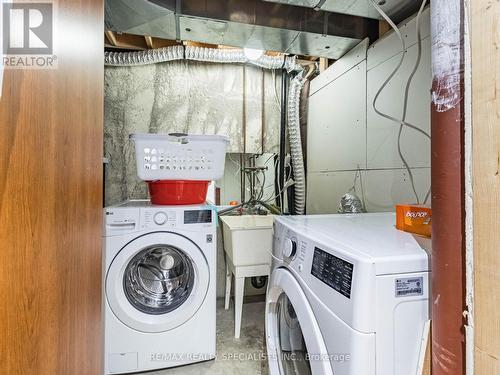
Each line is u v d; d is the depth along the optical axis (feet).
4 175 1.82
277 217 4.45
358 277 2.22
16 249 1.95
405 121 5.81
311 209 10.01
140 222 5.34
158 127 9.53
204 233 5.67
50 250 2.41
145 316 5.43
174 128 9.64
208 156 6.29
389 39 6.34
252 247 6.61
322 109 9.29
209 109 9.89
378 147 6.70
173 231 5.49
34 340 2.16
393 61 6.21
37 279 2.21
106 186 8.98
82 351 3.16
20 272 1.99
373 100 6.77
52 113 2.43
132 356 5.36
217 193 9.98
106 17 6.31
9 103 1.85
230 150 10.02
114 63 8.82
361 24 7.16
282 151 10.25
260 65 9.37
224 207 9.01
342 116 8.18
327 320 2.51
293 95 9.59
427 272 2.29
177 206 5.82
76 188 2.95
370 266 2.20
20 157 1.99
